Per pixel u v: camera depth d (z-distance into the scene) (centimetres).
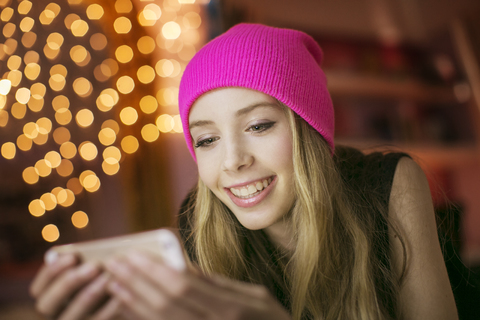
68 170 307
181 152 258
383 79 265
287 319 44
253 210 81
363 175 94
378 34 278
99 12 251
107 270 43
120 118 259
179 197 254
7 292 229
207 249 96
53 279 45
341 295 79
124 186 263
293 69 81
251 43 80
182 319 39
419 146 270
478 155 279
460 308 90
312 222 80
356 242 82
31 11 291
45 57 310
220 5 238
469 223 277
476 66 272
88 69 314
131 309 41
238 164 77
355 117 271
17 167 311
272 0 239
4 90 261
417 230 81
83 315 44
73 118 319
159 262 41
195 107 82
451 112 300
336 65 260
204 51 83
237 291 44
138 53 258
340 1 246
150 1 256
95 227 301
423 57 295
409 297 78
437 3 262
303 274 79
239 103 77
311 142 85
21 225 297
